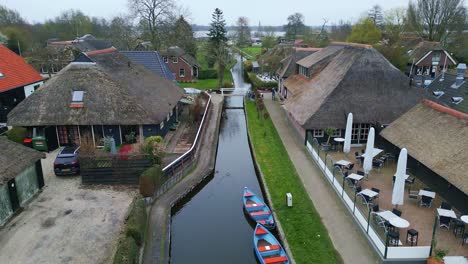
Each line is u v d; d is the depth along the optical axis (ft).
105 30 402.52
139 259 51.39
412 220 59.77
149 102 98.07
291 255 54.39
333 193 73.05
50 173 80.18
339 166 79.41
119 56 116.78
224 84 206.28
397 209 62.49
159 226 62.08
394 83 97.60
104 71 96.32
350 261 52.03
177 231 67.10
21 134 89.71
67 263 50.70
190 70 227.81
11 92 116.57
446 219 56.85
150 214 66.23
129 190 72.84
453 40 240.94
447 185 64.49
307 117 94.94
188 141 103.96
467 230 54.65
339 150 94.02
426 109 78.43
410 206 64.75
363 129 96.94
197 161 91.56
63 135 94.07
